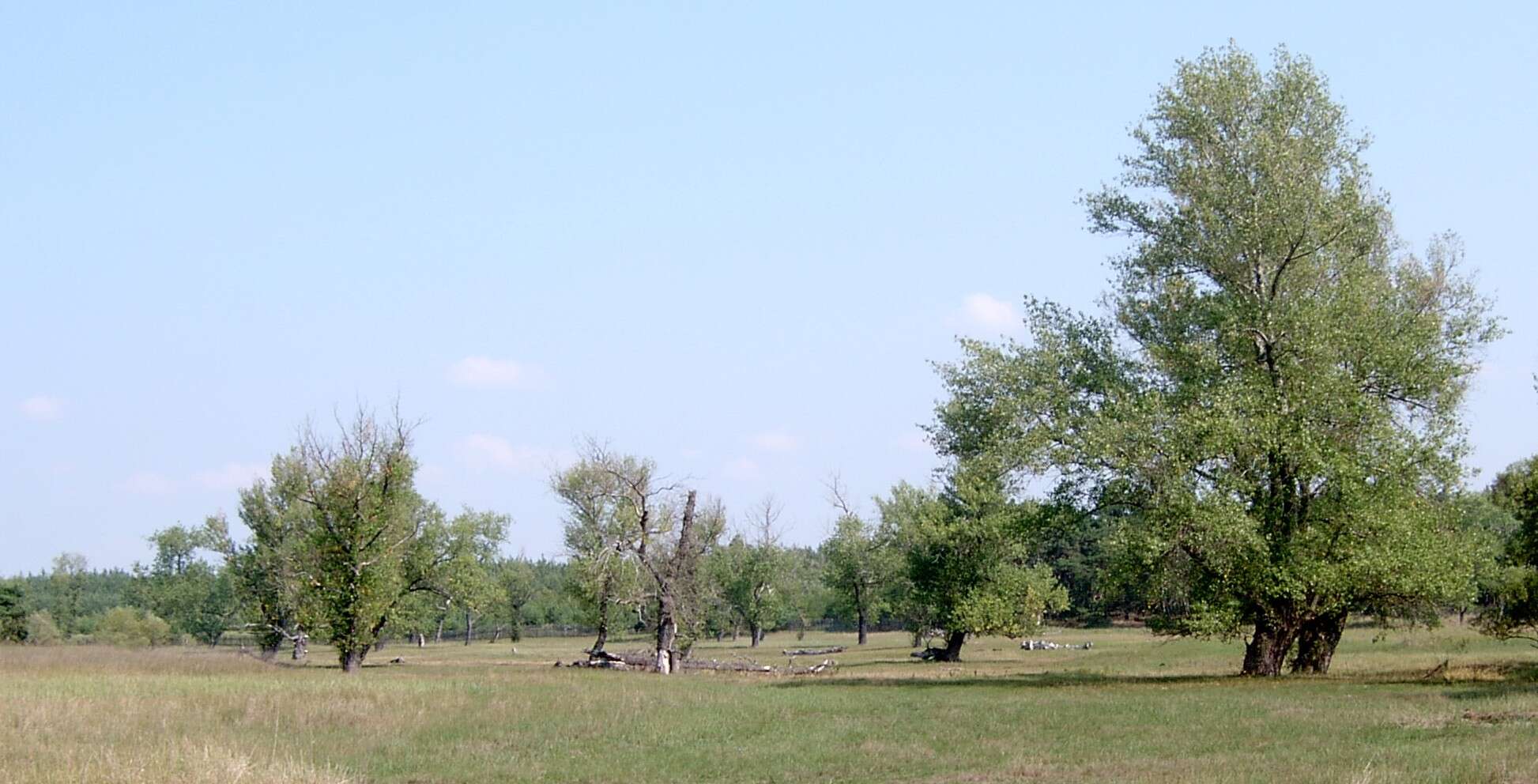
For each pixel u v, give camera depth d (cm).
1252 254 3616
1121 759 2034
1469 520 3997
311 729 2539
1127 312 3900
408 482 5756
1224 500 3422
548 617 14875
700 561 6044
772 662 7000
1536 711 2420
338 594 5438
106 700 2831
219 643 10975
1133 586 3797
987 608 6500
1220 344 3716
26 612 9256
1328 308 3516
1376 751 1964
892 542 7894
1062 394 3844
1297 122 3691
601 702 3130
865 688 3719
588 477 6769
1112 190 3888
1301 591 3406
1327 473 3412
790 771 2031
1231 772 1795
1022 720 2638
